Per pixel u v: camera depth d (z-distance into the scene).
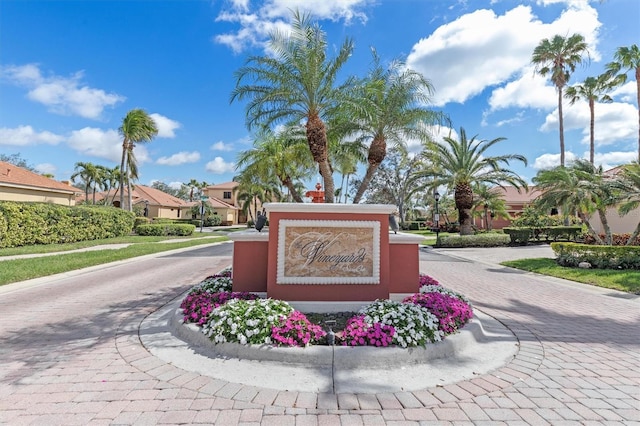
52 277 9.70
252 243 5.94
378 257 5.45
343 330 4.40
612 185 12.12
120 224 25.14
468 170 21.52
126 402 2.98
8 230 15.43
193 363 3.79
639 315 6.27
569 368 3.87
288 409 2.90
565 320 5.90
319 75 8.84
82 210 20.61
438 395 3.18
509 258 15.68
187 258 15.00
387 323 4.14
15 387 3.26
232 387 3.26
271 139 14.91
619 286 8.72
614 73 26.78
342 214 5.47
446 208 39.34
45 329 5.12
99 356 4.03
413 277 6.07
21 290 8.05
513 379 3.55
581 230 22.77
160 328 5.07
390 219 6.14
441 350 4.05
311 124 8.95
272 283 5.35
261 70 8.84
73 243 19.20
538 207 13.79
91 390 3.20
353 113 9.04
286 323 4.12
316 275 5.39
